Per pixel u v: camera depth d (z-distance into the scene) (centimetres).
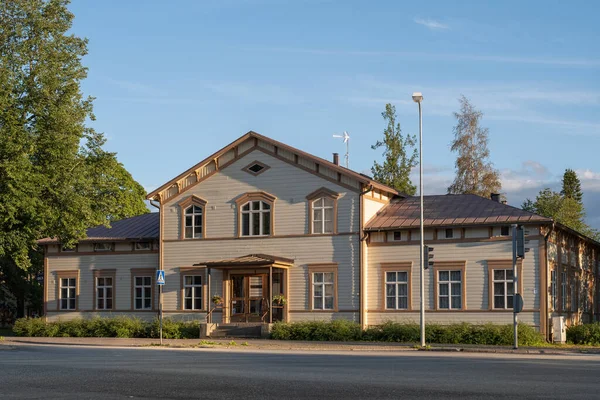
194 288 4366
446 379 1705
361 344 3450
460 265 3850
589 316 4762
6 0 4203
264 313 4159
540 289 3681
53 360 2361
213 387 1528
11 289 6266
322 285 4059
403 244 3969
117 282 4641
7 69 4084
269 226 4209
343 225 4044
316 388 1511
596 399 1351
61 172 4269
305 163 4150
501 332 3503
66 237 4409
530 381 1661
